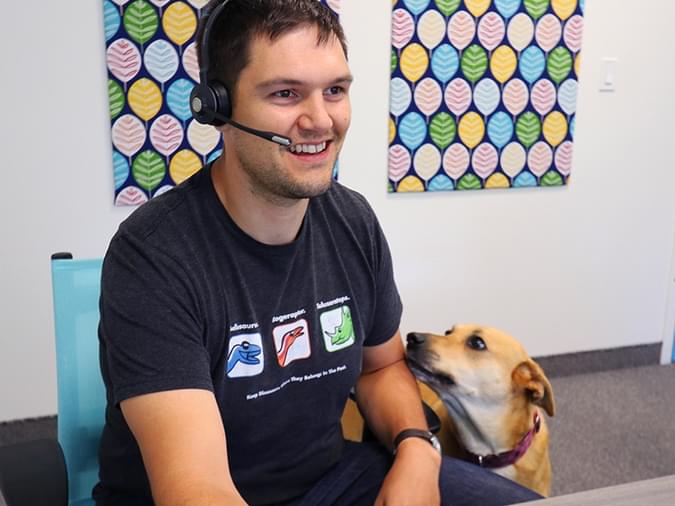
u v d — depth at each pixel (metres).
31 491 0.95
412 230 2.57
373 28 2.34
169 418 0.88
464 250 2.65
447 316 2.70
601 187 2.77
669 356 3.04
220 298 0.99
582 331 2.91
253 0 0.90
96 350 1.21
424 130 2.47
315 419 1.13
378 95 2.40
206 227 1.00
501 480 1.20
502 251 2.71
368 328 1.21
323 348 1.10
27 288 2.20
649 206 2.86
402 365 1.32
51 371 2.27
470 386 1.61
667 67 2.73
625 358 3.00
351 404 1.79
